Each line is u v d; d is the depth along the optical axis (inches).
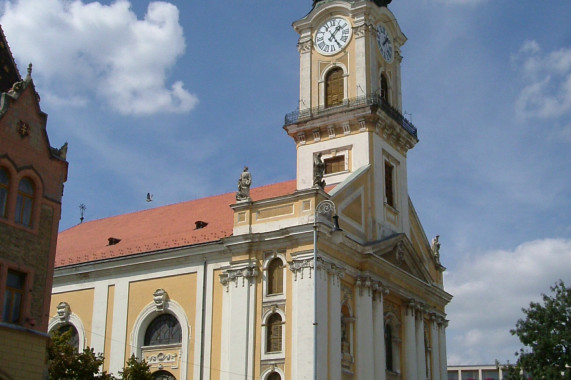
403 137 2383.1
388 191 2311.8
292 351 1828.2
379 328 2034.9
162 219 2448.3
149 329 2142.0
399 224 2313.0
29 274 1311.5
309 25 2428.6
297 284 1868.8
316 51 2401.6
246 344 1897.1
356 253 2028.8
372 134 2234.3
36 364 1288.1
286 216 1961.1
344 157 2245.3
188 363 2009.1
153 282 2146.9
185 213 2428.6
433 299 2429.9
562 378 2079.2
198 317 2028.8
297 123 2316.7
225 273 2012.8
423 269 2349.9
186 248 2095.2
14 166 1317.7
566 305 2171.5
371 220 2160.4
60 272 2297.0
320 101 2340.1
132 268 2193.7
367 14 2359.7
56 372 1585.9
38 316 1311.5
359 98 2269.9
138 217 2568.9
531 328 2172.7
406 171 2415.1
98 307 2212.1
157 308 2107.5
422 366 2246.6
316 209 1792.6
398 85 2486.5
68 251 2415.1
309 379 1777.8
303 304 1845.5
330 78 2363.4
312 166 2282.2
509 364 2306.8
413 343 2213.3
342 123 2258.9
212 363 1968.5
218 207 2364.7
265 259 1950.1
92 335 2194.9
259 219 2003.0
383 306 2129.7
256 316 1914.4
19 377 1253.1
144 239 2295.8
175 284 2107.5
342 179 2217.0
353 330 1984.5
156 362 2070.6
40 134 1382.9
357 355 1972.2
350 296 2009.1
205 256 2080.5
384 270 2123.5
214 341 1987.0
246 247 1969.7
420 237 2512.3
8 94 1334.9
